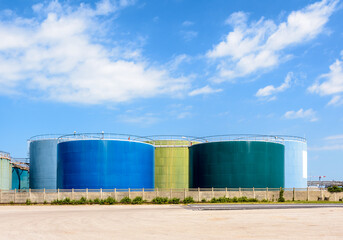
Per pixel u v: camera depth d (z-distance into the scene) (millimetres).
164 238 16812
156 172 61438
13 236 17734
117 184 50062
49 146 64375
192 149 55625
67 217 26266
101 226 20969
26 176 74375
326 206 35188
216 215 26484
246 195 44469
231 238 16688
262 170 50188
